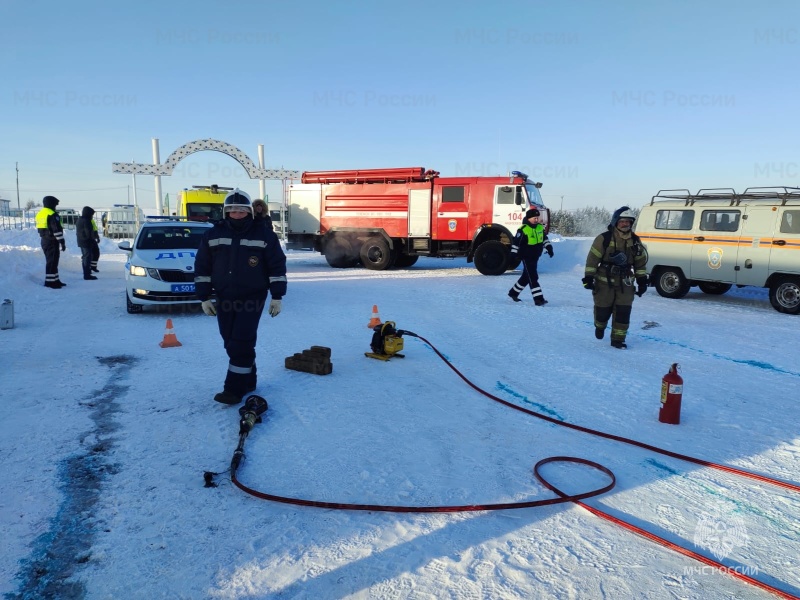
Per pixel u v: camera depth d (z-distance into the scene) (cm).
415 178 1830
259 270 472
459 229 1773
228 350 479
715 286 1285
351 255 1972
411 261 2108
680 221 1191
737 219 1103
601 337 763
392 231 1862
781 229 1038
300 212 2011
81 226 1453
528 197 1691
